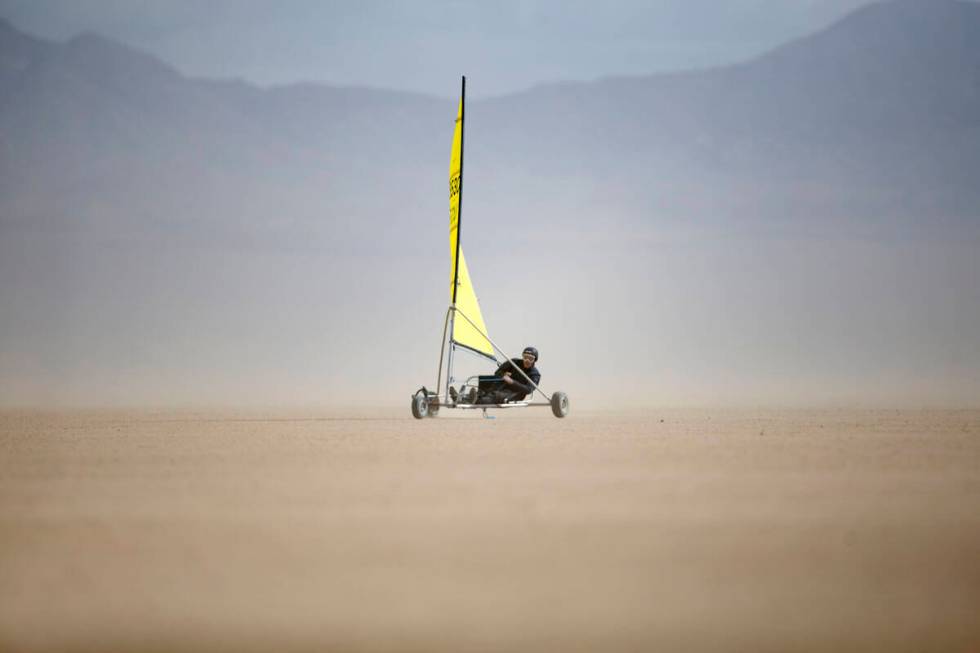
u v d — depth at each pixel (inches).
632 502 1117.1
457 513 1058.1
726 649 705.0
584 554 890.7
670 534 959.6
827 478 1311.5
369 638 717.9
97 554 898.1
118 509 1093.8
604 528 983.0
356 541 934.4
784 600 786.2
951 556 894.4
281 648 703.7
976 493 1187.3
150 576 835.4
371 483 1270.9
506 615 754.8
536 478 1315.2
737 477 1320.1
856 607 775.7
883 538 949.2
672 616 755.4
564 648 703.7
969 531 979.9
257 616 751.1
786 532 970.1
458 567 853.8
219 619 748.0
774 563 869.2
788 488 1219.9
